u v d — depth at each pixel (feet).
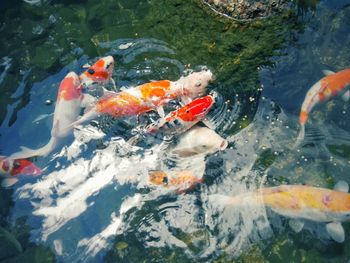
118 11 6.10
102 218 4.47
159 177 4.58
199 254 4.24
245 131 4.86
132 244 4.32
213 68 5.24
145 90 4.90
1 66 5.80
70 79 5.16
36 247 4.37
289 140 4.80
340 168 4.62
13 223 4.52
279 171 4.61
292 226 4.33
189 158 4.70
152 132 4.87
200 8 5.67
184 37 5.54
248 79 5.17
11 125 5.21
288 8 5.53
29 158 4.85
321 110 4.99
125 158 4.78
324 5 5.78
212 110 4.96
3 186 4.74
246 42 5.38
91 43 5.82
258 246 4.25
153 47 5.55
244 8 5.45
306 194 4.28
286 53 5.35
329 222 4.32
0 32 6.21
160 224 4.40
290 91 5.10
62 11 6.32
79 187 4.66
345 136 4.82
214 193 4.49
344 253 4.18
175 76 5.25
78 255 4.30
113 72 5.37
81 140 4.91
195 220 4.40
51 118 5.19
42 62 5.75
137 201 4.52
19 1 6.56
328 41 5.47
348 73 4.98
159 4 5.94
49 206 4.59
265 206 4.38
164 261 4.22
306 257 4.18
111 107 4.94
